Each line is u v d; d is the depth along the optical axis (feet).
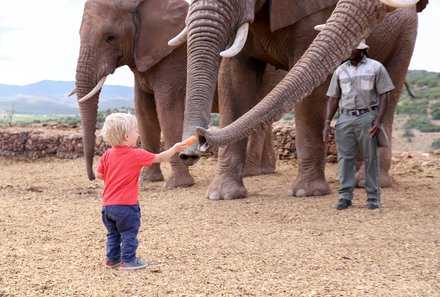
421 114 228.84
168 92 38.22
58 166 54.08
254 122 19.48
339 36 21.20
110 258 17.42
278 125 54.13
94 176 38.09
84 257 18.88
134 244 17.25
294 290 15.23
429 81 295.28
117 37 38.40
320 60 20.88
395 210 26.48
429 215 25.36
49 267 17.71
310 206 27.76
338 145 27.02
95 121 38.45
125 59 39.24
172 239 21.20
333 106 27.37
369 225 23.29
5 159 60.64
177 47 38.42
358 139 26.63
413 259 18.20
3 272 17.21
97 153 58.75
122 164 16.89
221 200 30.60
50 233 22.74
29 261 18.43
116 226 17.26
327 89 29.96
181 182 37.37
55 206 29.73
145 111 40.83
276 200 30.04
